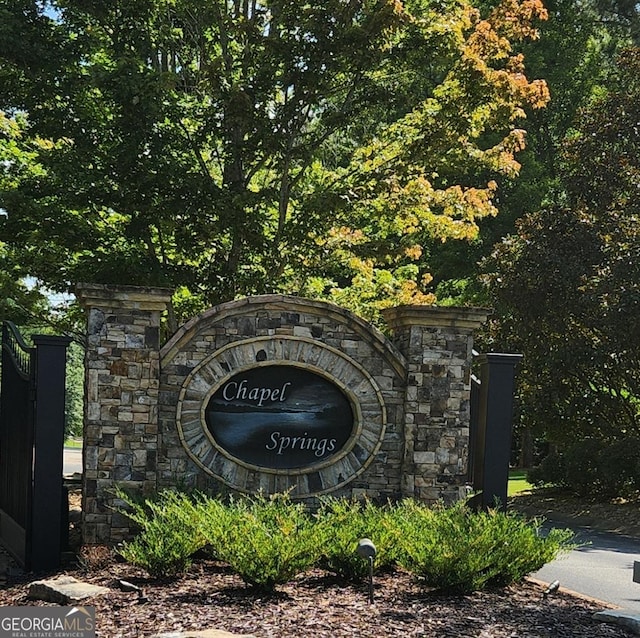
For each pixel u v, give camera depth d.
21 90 15.86
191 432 11.39
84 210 16.41
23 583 9.87
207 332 11.54
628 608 9.27
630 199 21.28
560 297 20.92
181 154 16.34
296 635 6.97
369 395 11.92
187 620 7.44
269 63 16.02
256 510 9.69
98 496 11.02
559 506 22.17
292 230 16.62
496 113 17.02
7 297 17.86
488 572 8.88
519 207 29.59
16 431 12.21
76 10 16.20
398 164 17.20
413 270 21.72
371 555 8.05
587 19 33.03
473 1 29.17
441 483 11.94
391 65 16.95
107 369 11.15
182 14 16.98
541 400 22.08
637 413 22.48
